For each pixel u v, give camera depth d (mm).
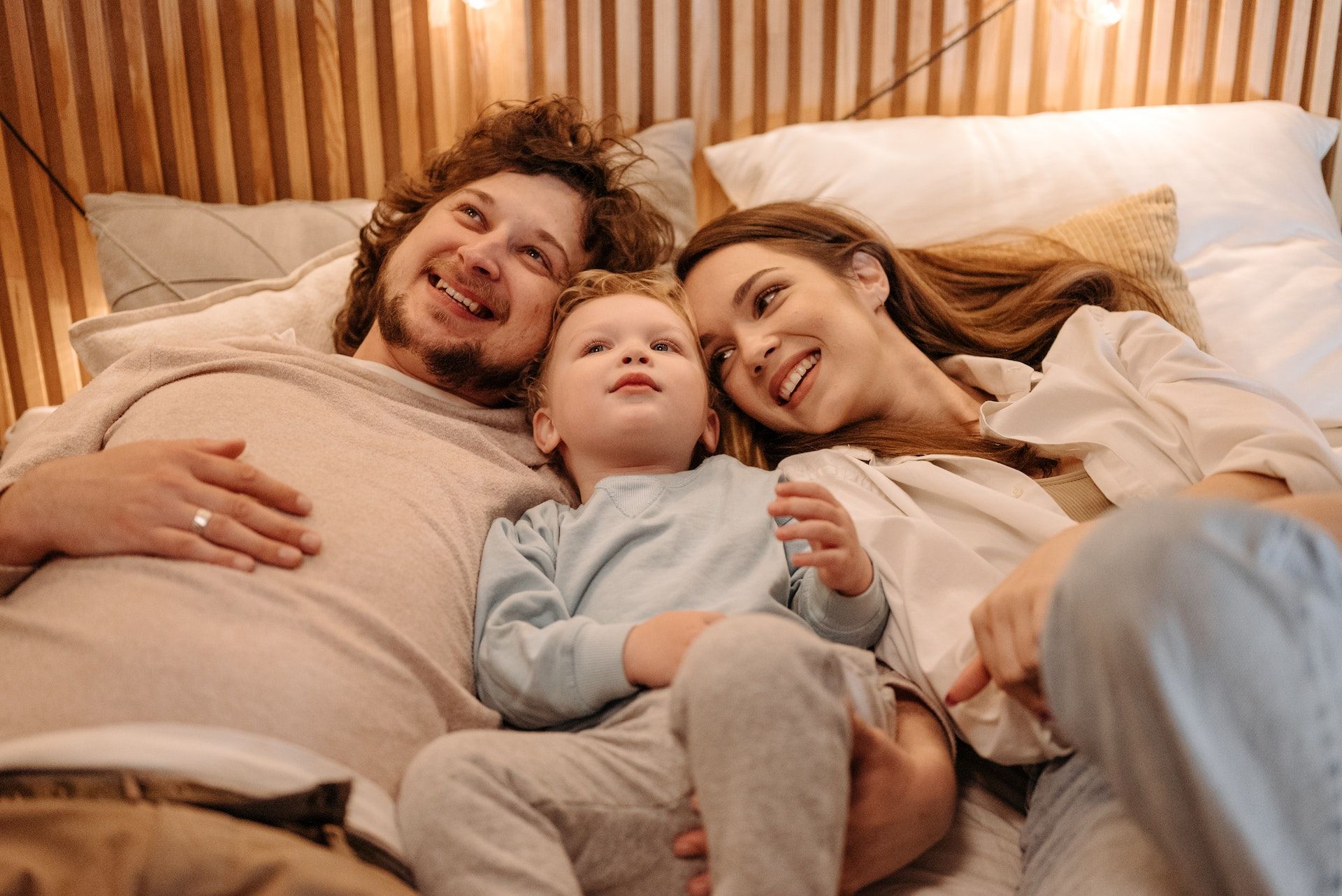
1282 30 1996
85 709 675
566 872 651
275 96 1822
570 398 1072
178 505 820
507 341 1193
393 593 844
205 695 692
